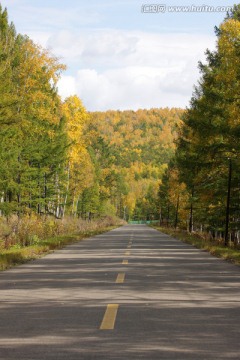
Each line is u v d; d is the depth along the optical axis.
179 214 119.00
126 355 10.21
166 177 145.38
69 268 28.78
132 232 111.06
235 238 69.88
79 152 93.94
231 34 47.53
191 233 84.19
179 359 9.91
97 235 89.88
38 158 61.06
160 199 166.75
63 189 88.38
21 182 58.53
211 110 53.06
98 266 30.02
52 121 62.72
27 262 33.00
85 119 88.69
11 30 63.16
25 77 58.81
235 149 51.16
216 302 16.80
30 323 13.40
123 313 14.79
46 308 15.66
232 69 45.75
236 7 54.56
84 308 15.63
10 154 51.09
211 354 10.29
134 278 23.75
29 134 60.38
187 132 74.81
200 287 20.58
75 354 10.30
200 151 54.00
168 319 13.92
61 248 49.31
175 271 27.11
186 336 11.93
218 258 36.50
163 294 18.61
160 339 11.61
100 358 9.99
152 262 32.94
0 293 18.86
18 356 10.14
